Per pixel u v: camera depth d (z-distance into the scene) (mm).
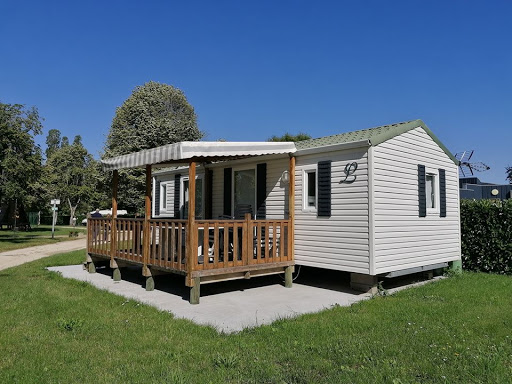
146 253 7996
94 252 10000
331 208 8219
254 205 10109
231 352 4312
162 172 13594
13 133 20484
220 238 9102
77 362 4043
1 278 9391
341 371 3781
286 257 8609
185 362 4055
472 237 11109
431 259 9344
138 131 30203
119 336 4906
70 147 40906
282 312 6242
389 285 8930
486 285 8648
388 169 8023
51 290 7820
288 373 3736
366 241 7543
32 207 31031
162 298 7254
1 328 5215
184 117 33969
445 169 10195
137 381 3559
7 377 3635
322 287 8445
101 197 35844
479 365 3859
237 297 7383
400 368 3797
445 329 5141
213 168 11391
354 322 5512
